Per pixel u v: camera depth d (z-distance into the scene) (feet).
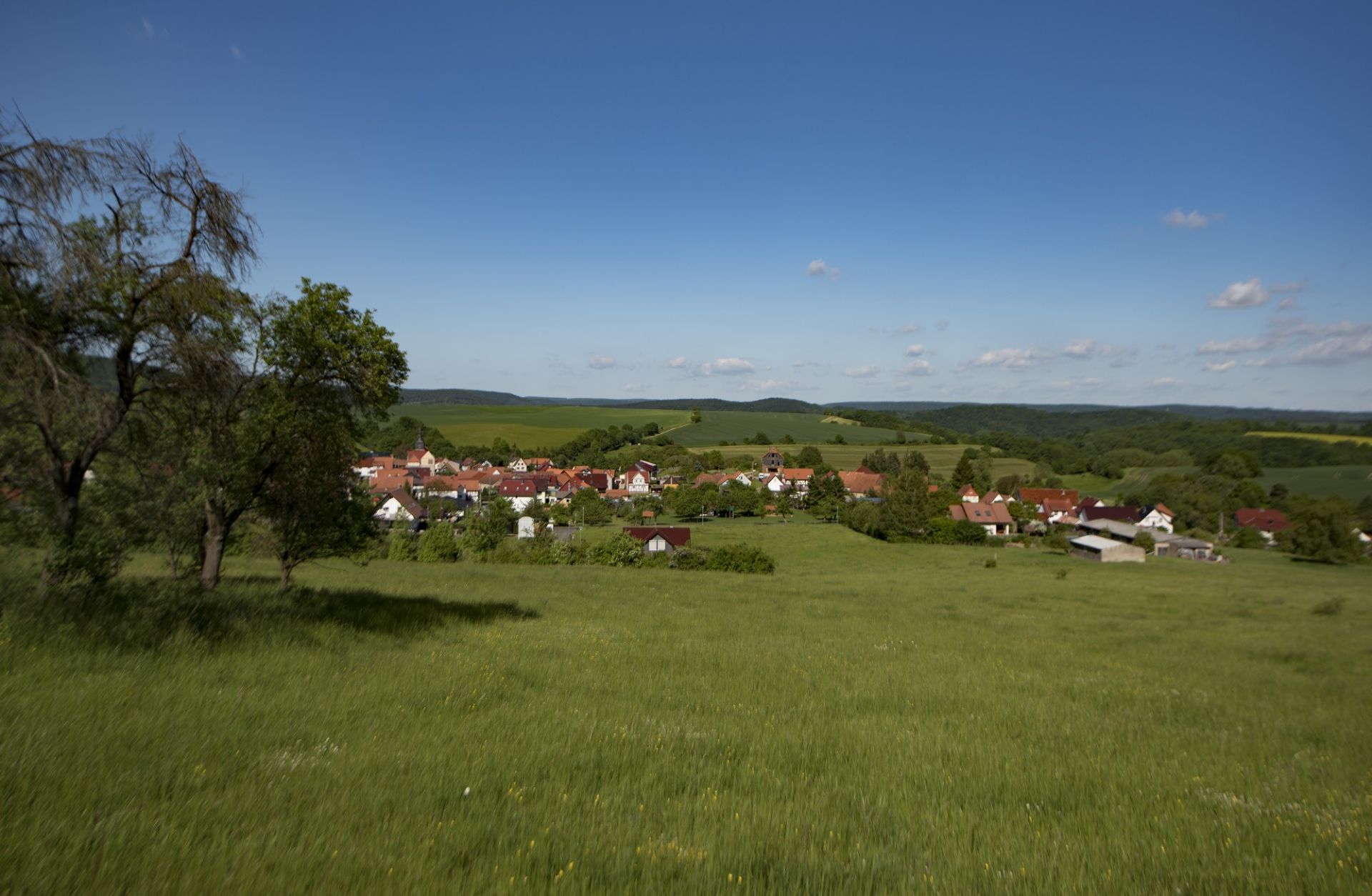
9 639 32.14
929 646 68.95
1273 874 20.03
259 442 51.49
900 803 24.56
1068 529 333.01
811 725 34.63
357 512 71.00
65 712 25.29
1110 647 75.56
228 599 48.37
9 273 35.17
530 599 92.38
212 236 43.45
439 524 181.06
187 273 41.57
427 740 27.30
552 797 22.76
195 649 37.04
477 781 23.29
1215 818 24.68
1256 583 172.65
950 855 20.30
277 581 86.07
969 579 168.86
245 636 41.47
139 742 23.36
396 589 93.45
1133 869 20.06
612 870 17.89
